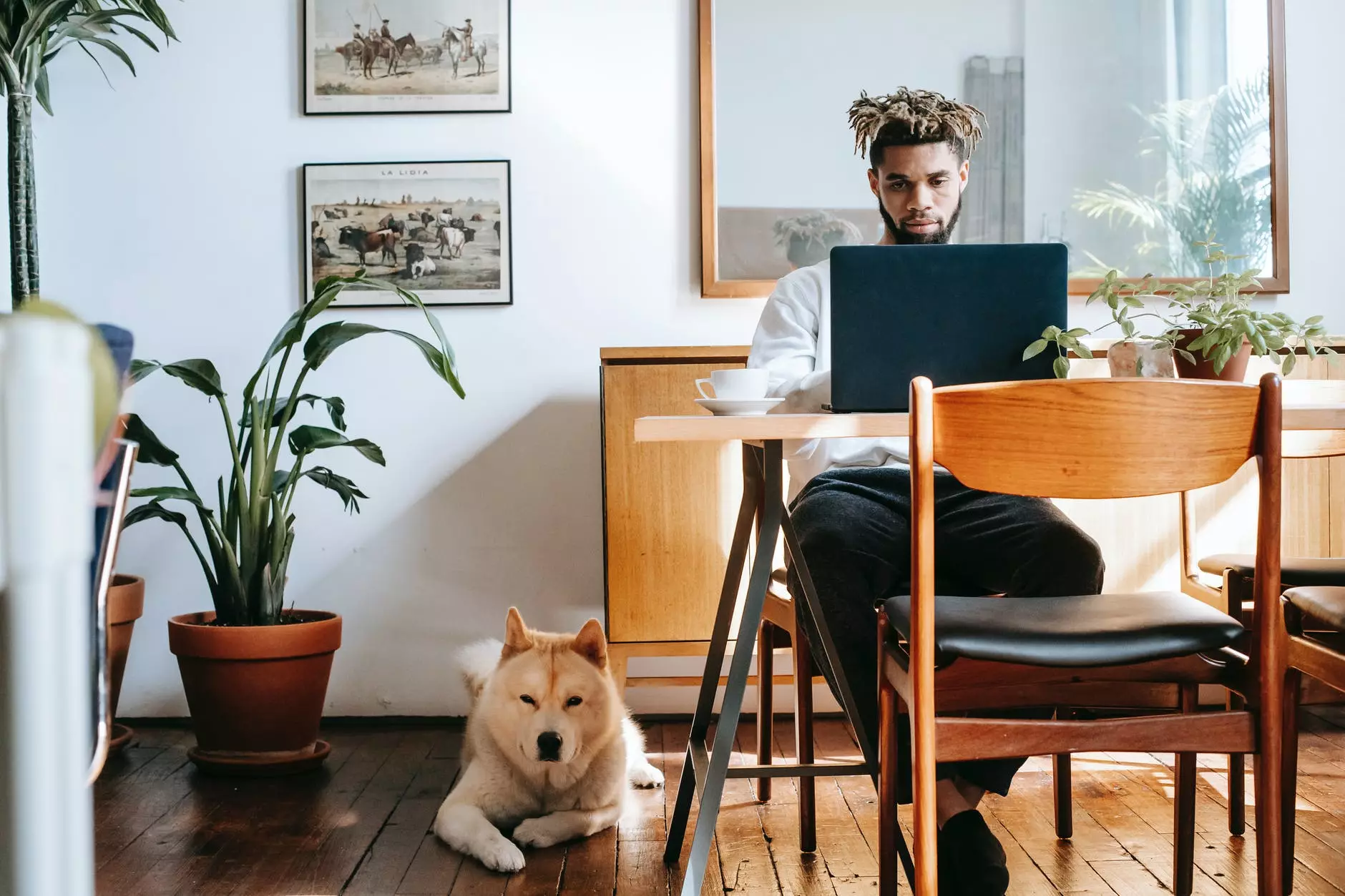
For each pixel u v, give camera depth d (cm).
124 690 281
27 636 44
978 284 147
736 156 282
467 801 198
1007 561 168
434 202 282
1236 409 114
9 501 43
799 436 127
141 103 280
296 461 257
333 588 284
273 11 281
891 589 167
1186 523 223
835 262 146
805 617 168
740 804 214
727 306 284
